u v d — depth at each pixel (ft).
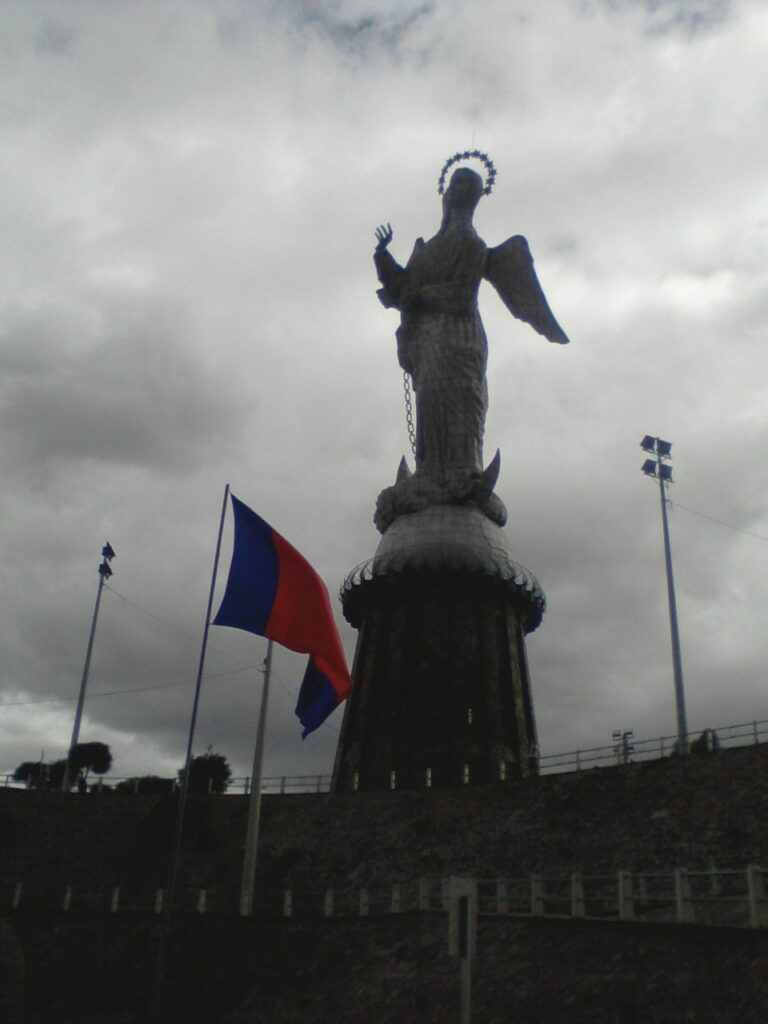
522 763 222.48
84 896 180.45
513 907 135.13
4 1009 109.29
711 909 105.81
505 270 253.85
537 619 252.21
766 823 136.15
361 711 229.04
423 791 180.55
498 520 244.83
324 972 129.08
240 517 109.29
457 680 225.35
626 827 151.33
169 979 142.20
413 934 122.93
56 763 299.58
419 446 250.57
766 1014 72.43
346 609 249.96
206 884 179.32
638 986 85.40
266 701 154.92
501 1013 95.71
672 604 203.21
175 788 236.43
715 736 157.99
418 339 255.50
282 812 188.75
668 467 223.10
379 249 261.24
